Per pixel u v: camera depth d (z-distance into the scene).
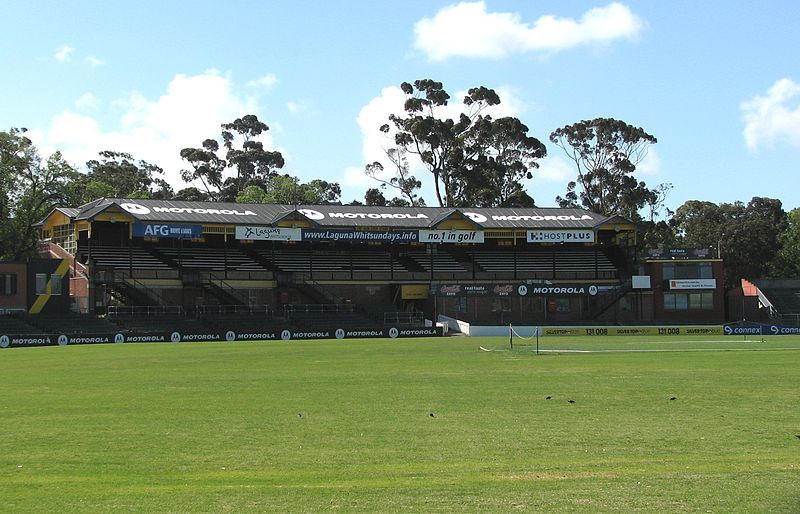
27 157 106.12
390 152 147.75
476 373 38.31
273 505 13.85
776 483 15.16
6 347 69.50
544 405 26.09
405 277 101.31
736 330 85.19
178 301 92.50
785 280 106.56
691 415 23.75
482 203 142.25
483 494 14.47
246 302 95.12
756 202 149.00
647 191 145.25
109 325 80.12
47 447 19.12
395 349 60.44
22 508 13.75
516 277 104.31
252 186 141.75
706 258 102.81
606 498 14.13
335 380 35.22
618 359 47.81
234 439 20.08
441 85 145.88
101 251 92.00
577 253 109.50
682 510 13.41
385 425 22.12
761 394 28.98
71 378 37.06
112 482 15.63
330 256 102.69
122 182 154.25
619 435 20.36
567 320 99.12
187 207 97.94
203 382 34.69
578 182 148.25
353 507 13.70
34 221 106.75
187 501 14.14
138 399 28.47
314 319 89.31
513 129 143.12
